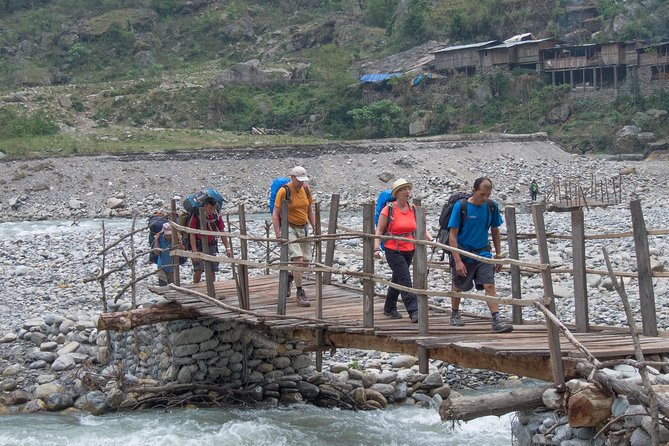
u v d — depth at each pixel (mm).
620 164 57906
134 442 11430
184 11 112500
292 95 85000
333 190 50688
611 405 6785
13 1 114375
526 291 19344
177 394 13422
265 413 12992
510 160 56812
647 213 34469
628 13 85938
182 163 52562
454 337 8977
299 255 11852
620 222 30844
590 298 18406
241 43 105500
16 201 47250
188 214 13570
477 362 8516
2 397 13773
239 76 87750
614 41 77375
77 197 48469
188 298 12836
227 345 13797
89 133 69688
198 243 13727
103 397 13352
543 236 7953
